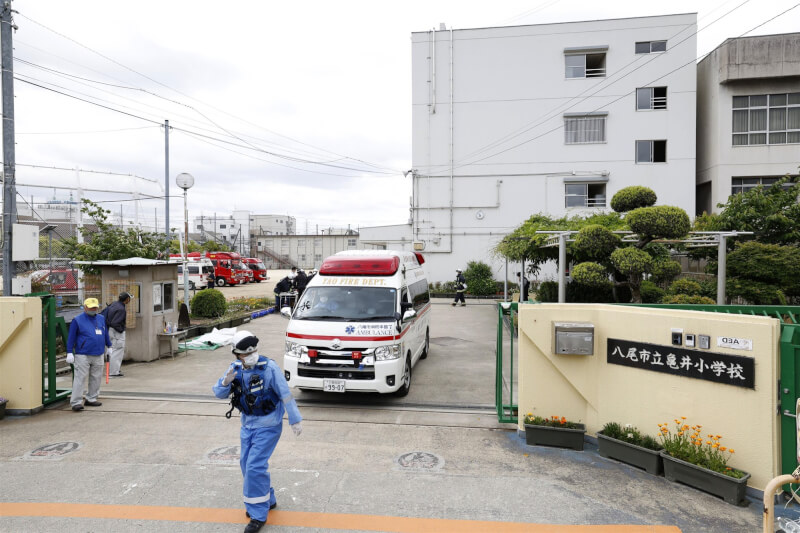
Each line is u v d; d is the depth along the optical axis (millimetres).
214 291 17031
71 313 13734
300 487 4961
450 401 8180
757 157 25500
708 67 27031
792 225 14203
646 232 10000
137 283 10797
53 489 4902
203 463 5535
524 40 27750
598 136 27531
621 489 4969
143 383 9117
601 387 6129
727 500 4680
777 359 4703
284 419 7152
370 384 7598
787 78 25109
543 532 4176
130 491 4871
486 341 14133
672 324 5441
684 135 26844
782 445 4672
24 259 9625
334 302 8484
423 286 11867
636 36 26984
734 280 12922
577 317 6227
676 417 5398
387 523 4305
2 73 9727
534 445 6156
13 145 9828
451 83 28203
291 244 73938
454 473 5324
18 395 7184
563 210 27812
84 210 13875
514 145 28000
